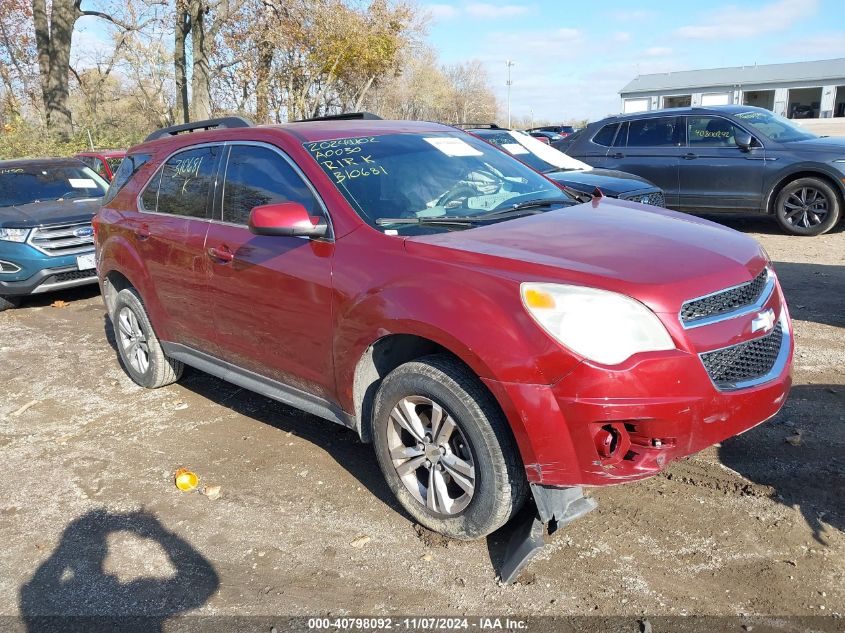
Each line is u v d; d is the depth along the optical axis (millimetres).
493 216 3686
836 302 6484
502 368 2756
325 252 3506
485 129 10062
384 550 3229
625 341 2662
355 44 32562
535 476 2799
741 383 2891
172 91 28922
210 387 5441
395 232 3408
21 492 4004
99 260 5504
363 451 4211
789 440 3869
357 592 2961
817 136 10383
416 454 3250
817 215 9727
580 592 2852
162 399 5250
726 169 10164
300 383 3842
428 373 3055
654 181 10844
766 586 2797
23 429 4895
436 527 3227
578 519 3316
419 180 3879
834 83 46156
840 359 5055
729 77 50969
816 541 3037
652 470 2725
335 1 30875
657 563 2984
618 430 2686
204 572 3168
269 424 4688
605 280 2756
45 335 7336
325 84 34719
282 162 3934
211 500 3770
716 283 2877
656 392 2648
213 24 25438
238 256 3977
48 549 3430
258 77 29953
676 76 54188
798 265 8055
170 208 4727
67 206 8891
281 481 3918
